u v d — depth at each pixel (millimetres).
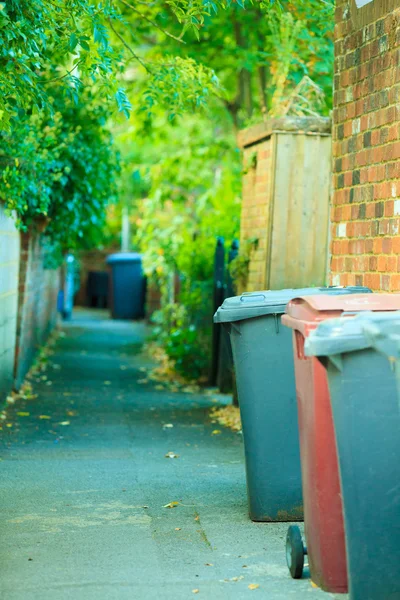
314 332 4688
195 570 5496
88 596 5023
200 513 6836
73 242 15852
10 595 5023
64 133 12750
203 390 15055
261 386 6555
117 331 27219
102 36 7793
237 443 10008
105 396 13938
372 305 5102
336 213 8336
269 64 14555
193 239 18141
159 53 16641
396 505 4727
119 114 12578
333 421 4836
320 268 10938
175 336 16375
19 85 7590
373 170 7488
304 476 5324
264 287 10867
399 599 4738
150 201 21266
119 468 8492
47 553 5793
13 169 10117
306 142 10812
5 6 7340
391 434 4723
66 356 19906
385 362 4703
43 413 11984
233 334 6633
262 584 5258
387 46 7203
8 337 12586
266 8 8516
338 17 8305
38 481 7859
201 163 20984
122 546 5965
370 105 7555
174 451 9492
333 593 5098
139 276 32062
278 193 10805
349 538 4750
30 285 15484
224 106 18906
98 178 13594
